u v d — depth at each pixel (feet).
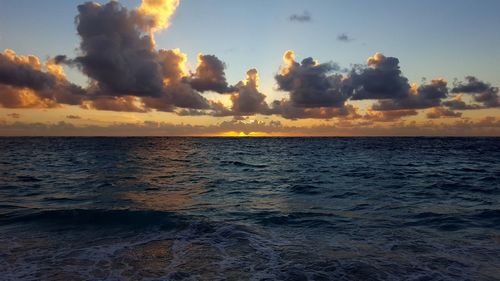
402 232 34.19
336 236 33.22
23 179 79.56
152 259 27.35
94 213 41.16
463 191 59.57
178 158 162.71
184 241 31.86
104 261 26.86
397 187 64.85
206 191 63.10
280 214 42.73
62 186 68.54
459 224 36.81
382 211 43.83
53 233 34.50
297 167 113.09
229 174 93.30
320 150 238.89
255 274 24.36
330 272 24.56
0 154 181.06
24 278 23.61
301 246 30.30
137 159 153.28
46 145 322.14
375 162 132.26
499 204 47.62
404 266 25.41
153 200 53.72
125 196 57.31
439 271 24.44
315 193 59.21
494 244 30.14
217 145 363.97
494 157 157.99
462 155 173.78
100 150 234.58
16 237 33.12
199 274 24.45
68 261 26.81
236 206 48.52
